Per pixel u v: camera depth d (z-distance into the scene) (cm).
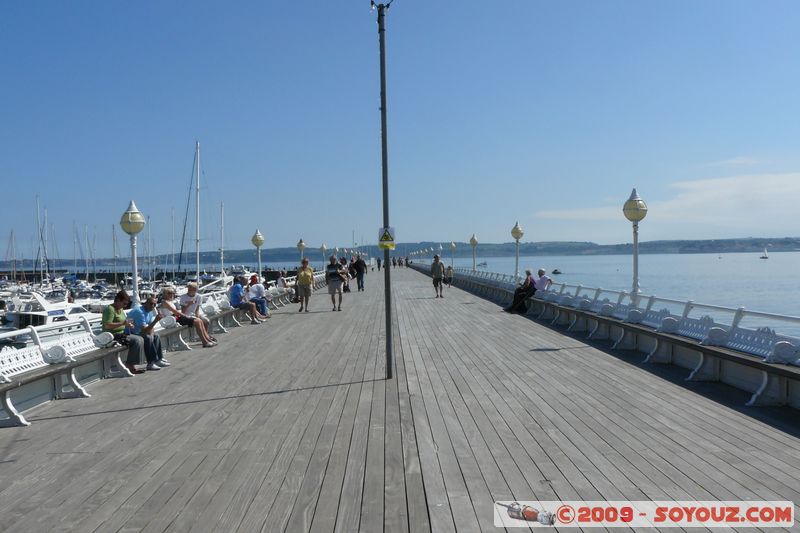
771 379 762
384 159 1013
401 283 4322
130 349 1057
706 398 803
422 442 631
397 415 742
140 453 615
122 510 473
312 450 612
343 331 1614
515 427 680
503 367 1048
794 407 744
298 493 500
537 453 590
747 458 566
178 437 669
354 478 531
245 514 461
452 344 1334
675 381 912
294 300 2669
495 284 2859
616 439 629
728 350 861
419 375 989
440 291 2916
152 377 1031
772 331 804
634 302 1287
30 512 473
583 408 760
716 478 517
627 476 525
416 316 1981
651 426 675
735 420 695
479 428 679
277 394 875
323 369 1066
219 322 1681
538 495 487
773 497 475
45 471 566
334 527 436
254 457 594
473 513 454
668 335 1023
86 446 643
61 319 2473
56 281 6812
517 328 1617
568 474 532
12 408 734
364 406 791
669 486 501
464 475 534
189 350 1343
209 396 873
